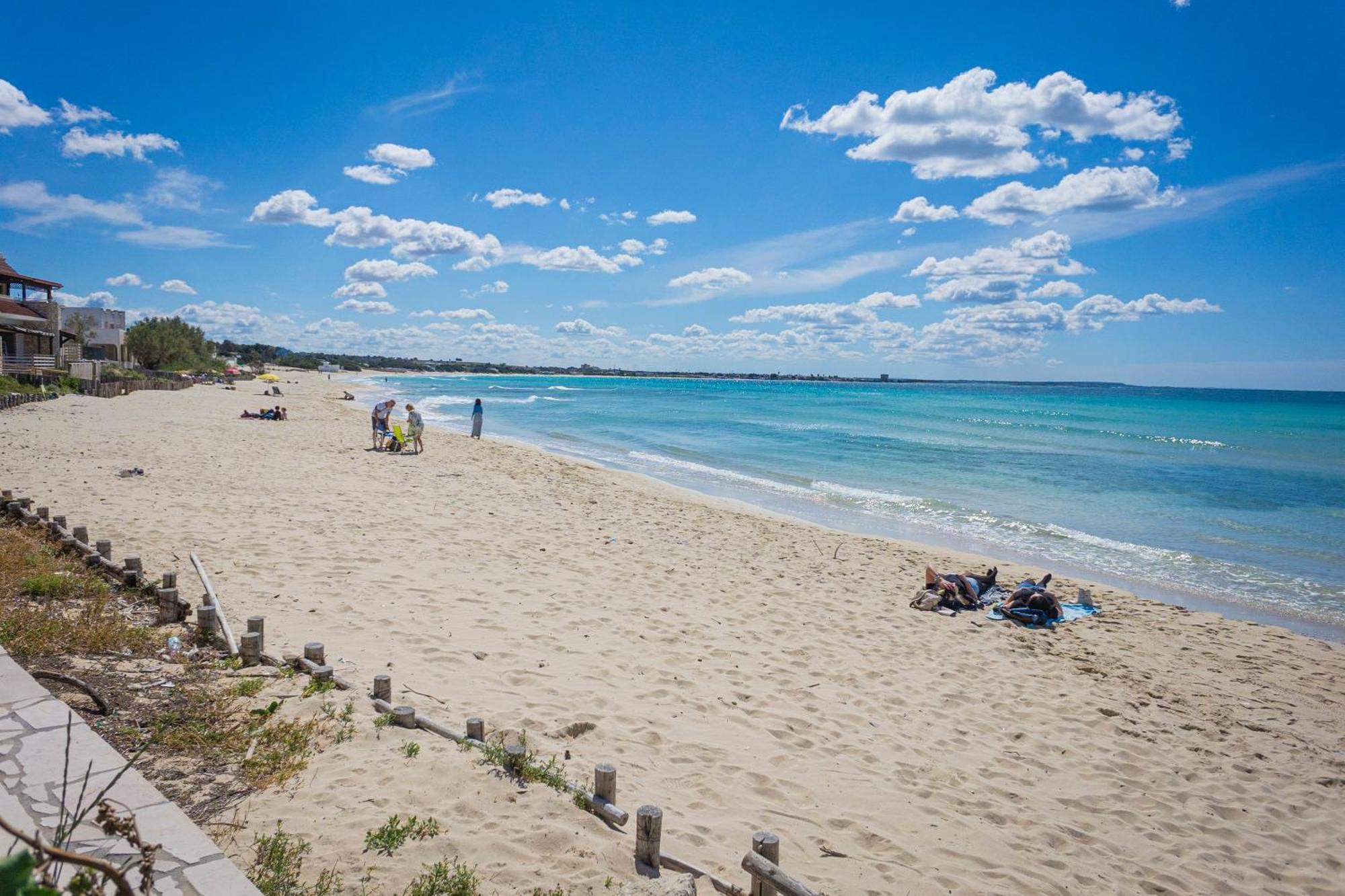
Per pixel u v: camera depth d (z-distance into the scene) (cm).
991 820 577
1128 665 945
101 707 523
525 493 1778
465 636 810
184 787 448
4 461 1594
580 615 923
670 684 748
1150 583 1402
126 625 676
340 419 3550
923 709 761
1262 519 1970
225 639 673
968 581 1155
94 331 5828
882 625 1010
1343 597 1336
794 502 2089
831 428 4522
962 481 2506
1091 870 532
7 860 136
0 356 3422
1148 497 2248
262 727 531
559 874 409
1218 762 712
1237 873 551
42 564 815
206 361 8181
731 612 1001
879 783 608
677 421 4934
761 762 616
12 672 539
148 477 1541
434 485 1773
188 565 948
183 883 334
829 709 735
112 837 362
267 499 1421
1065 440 3969
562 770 540
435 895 379
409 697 636
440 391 8875
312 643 676
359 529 1241
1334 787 682
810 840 516
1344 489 2417
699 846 479
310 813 439
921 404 8431
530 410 5806
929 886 486
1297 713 834
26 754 435
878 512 1980
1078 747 716
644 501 1825
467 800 469
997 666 899
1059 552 1616
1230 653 1017
